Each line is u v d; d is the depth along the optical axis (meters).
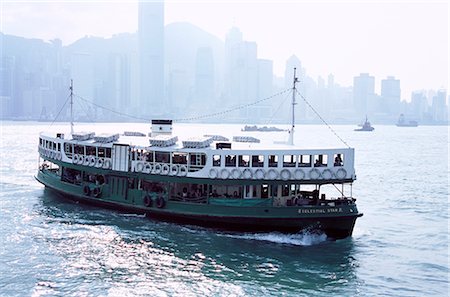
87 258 41.19
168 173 51.38
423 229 56.16
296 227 47.06
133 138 62.59
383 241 50.16
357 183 96.19
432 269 41.59
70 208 59.00
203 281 36.81
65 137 65.69
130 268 39.12
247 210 47.66
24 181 84.00
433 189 89.25
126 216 54.75
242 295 34.47
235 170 48.50
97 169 56.69
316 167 47.94
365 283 37.75
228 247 44.84
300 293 35.19
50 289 34.69
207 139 52.47
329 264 41.56
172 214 51.09
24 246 44.09
